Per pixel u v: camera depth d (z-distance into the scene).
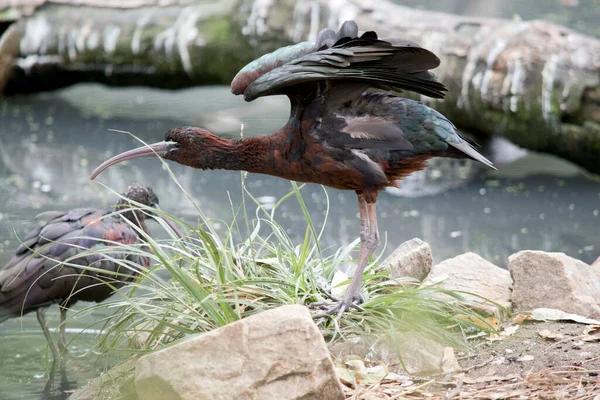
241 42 20.08
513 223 15.46
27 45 22.44
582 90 16.48
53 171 18.06
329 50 8.03
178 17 20.98
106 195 16.52
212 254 8.76
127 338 9.06
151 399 6.82
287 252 9.51
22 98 24.36
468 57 17.56
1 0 22.73
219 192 17.20
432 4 31.08
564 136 16.94
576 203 16.73
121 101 24.80
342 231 14.90
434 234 14.80
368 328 8.18
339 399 6.80
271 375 6.67
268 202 16.72
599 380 6.98
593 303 8.68
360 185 8.62
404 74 8.25
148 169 18.72
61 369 9.44
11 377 9.22
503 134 17.67
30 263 10.13
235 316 8.01
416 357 7.84
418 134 8.41
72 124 21.94
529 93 16.95
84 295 10.47
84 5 22.19
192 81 21.56
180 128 9.17
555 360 7.50
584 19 28.38
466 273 9.52
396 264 9.46
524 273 8.99
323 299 8.70
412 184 18.14
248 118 22.58
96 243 10.45
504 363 7.61
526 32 17.36
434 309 8.50
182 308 8.48
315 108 8.38
